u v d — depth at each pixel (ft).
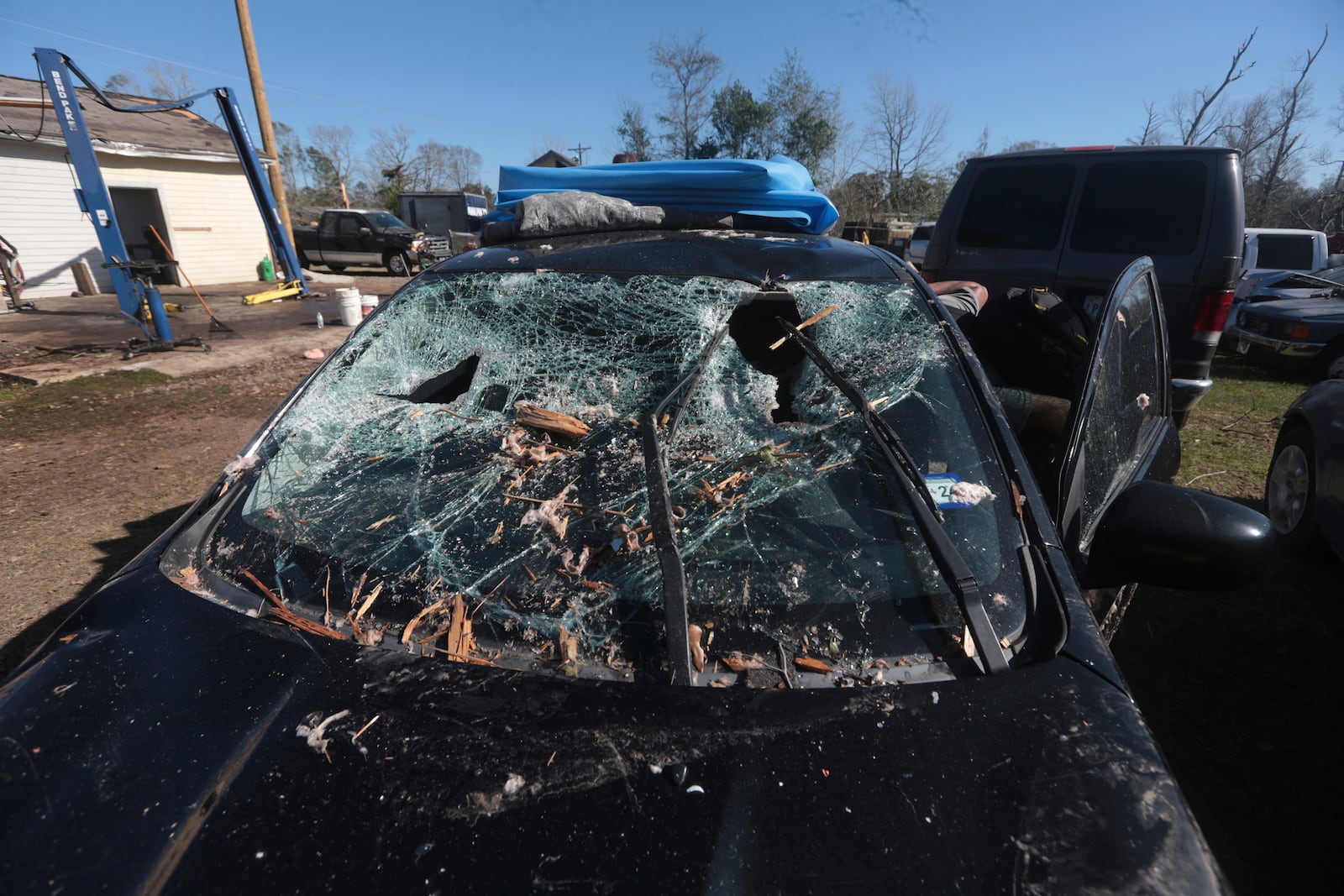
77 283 47.75
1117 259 15.65
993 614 4.23
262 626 4.26
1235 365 27.32
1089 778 3.35
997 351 9.88
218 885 2.99
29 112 47.06
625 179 9.14
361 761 3.43
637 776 3.35
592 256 7.10
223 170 53.98
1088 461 6.24
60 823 3.26
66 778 3.45
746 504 4.94
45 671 4.09
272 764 3.43
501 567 4.62
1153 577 5.06
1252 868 6.58
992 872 3.00
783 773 3.36
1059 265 16.37
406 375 6.56
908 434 5.36
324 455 5.72
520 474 5.32
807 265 6.84
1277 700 8.70
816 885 2.95
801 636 4.15
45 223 45.78
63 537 13.15
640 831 3.12
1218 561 4.83
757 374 6.03
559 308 6.62
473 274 7.06
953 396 5.61
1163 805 3.26
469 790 3.29
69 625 4.49
